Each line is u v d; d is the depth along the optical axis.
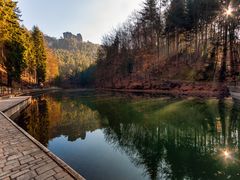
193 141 9.90
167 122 13.75
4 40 32.03
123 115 17.11
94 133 11.90
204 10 40.81
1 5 30.97
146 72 51.72
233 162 7.37
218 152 8.40
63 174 4.65
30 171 4.81
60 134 11.68
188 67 42.16
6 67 34.41
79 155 8.42
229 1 36.41
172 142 9.91
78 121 15.20
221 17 38.62
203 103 21.31
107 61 73.81
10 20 33.16
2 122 10.20
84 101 29.34
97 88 76.75
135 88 50.69
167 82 42.12
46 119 16.02
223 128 11.84
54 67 94.81
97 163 7.61
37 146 6.55
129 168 7.19
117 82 63.88
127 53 63.50
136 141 10.29
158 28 50.12
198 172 6.74
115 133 11.87
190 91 34.44
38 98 35.03
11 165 5.15
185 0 44.16
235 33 38.22
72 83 113.44
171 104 21.55
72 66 147.12
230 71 35.38
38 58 61.75
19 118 16.42
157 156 8.30
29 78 66.31
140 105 22.28
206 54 41.66
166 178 6.47
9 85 35.22
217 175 6.46
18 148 6.39
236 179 6.12
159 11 50.62
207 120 13.74
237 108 17.66
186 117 14.90
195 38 43.88
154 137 10.84
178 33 46.12
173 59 48.69
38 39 61.53
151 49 55.69
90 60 170.00
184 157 8.06
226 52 38.09
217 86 32.34
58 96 40.38
